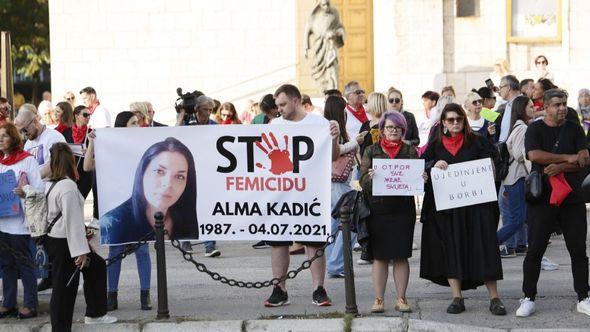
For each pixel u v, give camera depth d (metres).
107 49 30.03
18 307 11.93
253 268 14.59
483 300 11.95
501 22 28.50
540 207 11.07
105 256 15.22
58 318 10.89
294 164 11.58
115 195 11.90
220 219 11.77
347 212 11.12
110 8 30.02
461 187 11.09
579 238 11.14
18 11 43.00
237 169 11.69
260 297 12.51
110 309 11.98
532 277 11.16
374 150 11.29
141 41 30.05
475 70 28.75
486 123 14.62
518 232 15.00
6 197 11.45
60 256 10.88
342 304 11.91
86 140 15.31
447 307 11.64
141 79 30.08
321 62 27.12
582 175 11.09
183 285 13.45
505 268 13.97
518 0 28.45
